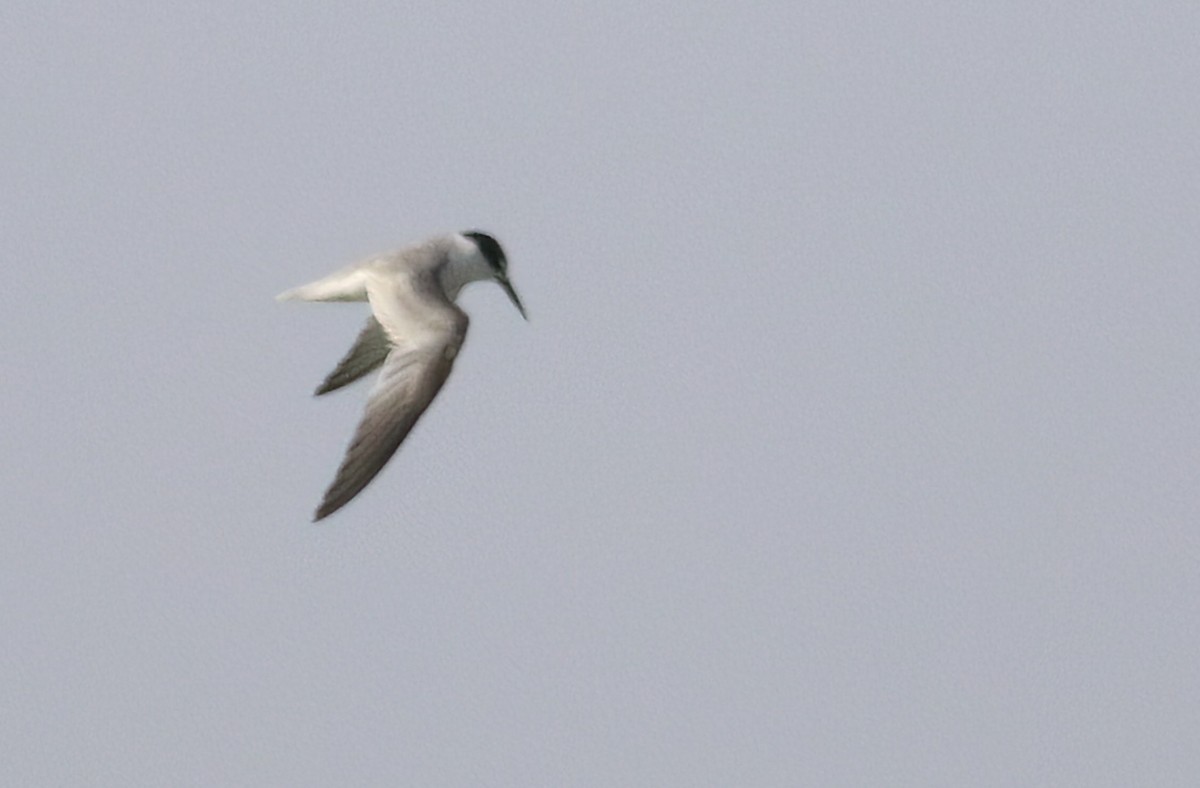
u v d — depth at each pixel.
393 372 15.09
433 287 16.19
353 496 14.36
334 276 16.42
